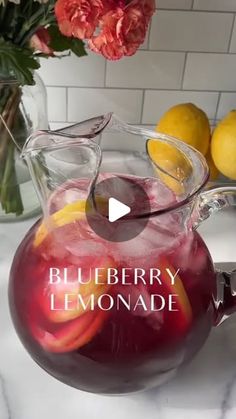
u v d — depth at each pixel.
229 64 0.82
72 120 0.86
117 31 0.55
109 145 0.63
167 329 0.44
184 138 0.73
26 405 0.49
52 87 0.82
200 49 0.80
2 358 0.54
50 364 0.46
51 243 0.45
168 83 0.83
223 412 0.50
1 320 0.57
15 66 0.59
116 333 0.43
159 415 0.49
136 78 0.82
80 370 0.45
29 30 0.61
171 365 0.46
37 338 0.45
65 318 0.43
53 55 0.65
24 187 0.71
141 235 0.44
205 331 0.48
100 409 0.49
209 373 0.53
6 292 0.61
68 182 0.50
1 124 0.65
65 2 0.54
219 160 0.73
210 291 0.47
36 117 0.69
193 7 0.76
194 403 0.50
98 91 0.83
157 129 0.77
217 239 0.72
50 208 0.48
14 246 0.68
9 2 0.59
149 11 0.57
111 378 0.45
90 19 0.54
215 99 0.85
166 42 0.79
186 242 0.47
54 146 0.47
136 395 0.51
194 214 0.48
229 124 0.72
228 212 0.77
